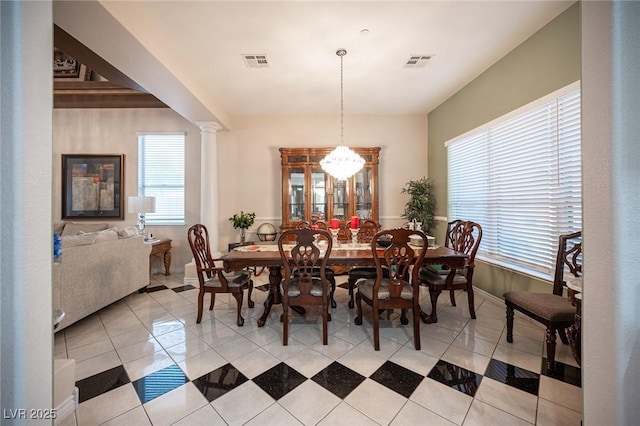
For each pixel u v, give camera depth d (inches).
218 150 176.7
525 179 102.1
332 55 105.6
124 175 176.9
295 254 81.6
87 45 80.7
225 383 65.3
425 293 130.4
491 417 54.7
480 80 123.7
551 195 91.9
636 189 31.1
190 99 125.0
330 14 82.7
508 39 97.8
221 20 84.6
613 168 31.2
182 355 77.5
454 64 114.3
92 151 176.6
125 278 117.6
